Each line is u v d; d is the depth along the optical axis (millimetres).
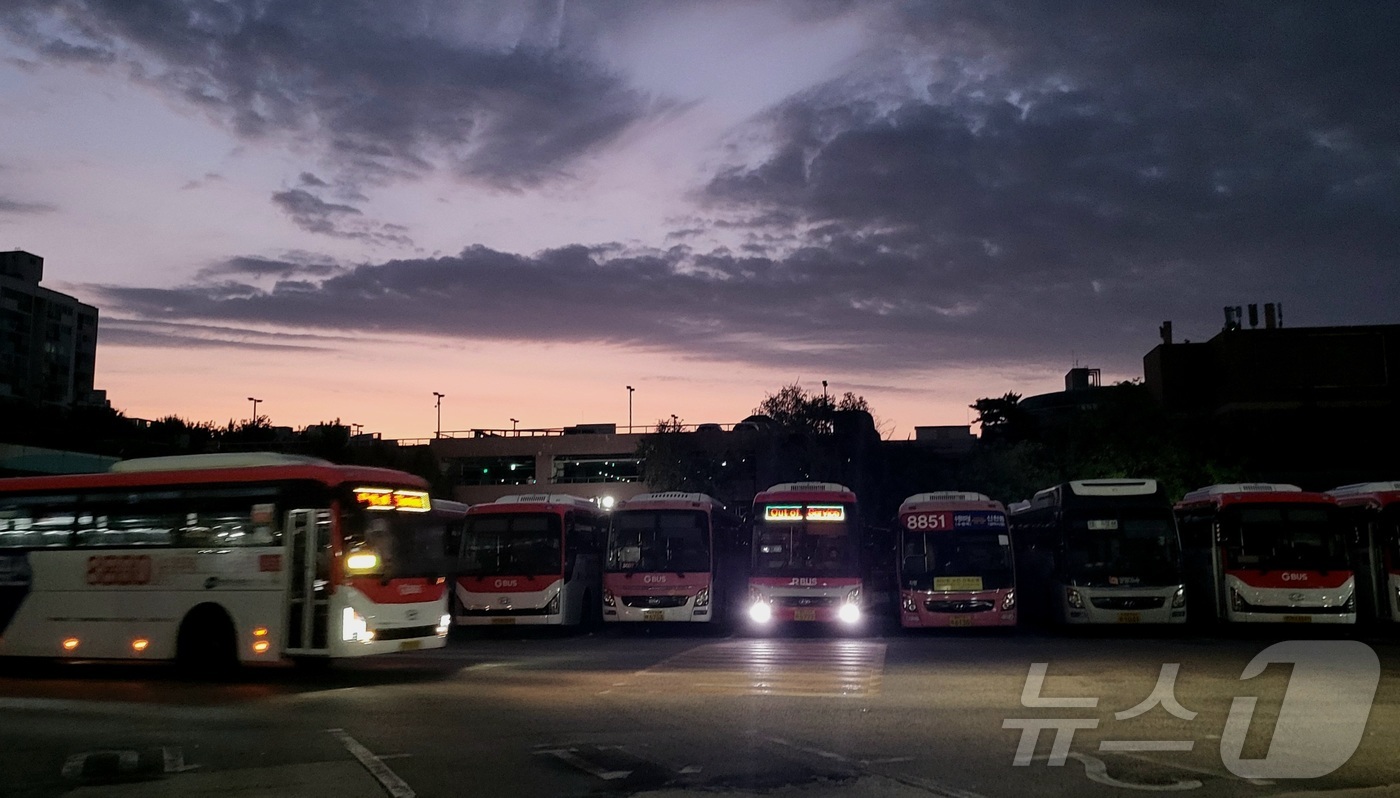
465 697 15102
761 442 62531
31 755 11047
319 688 16312
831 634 27781
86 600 18219
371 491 17516
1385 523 25609
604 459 80562
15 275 89500
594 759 10555
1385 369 59688
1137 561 25781
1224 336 61500
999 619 26156
